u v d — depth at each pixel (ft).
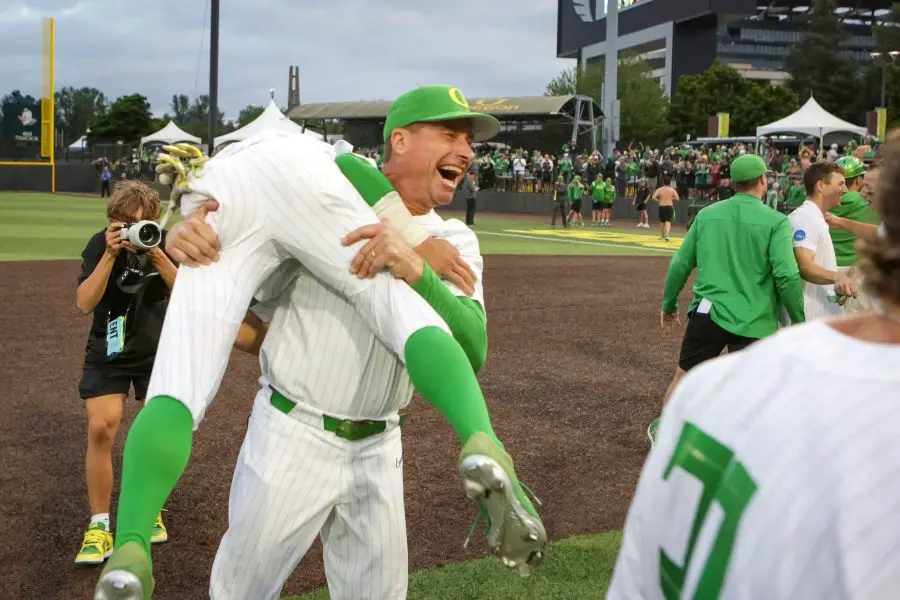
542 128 144.87
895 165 3.26
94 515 13.43
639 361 27.96
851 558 2.94
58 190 150.10
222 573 7.80
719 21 276.00
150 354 13.39
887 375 3.07
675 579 3.42
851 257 20.34
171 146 6.86
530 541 5.71
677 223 103.14
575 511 15.53
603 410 22.22
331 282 7.04
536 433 20.24
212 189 6.81
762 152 109.91
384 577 8.09
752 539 3.13
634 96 249.34
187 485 16.55
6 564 13.12
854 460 3.00
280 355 7.70
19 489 16.14
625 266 55.36
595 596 12.12
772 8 432.66
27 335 29.99
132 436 6.21
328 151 7.39
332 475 7.73
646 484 3.63
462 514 15.37
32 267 47.52
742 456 3.24
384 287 6.89
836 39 291.38
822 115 104.68
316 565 13.56
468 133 7.74
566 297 41.78
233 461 17.95
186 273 6.85
